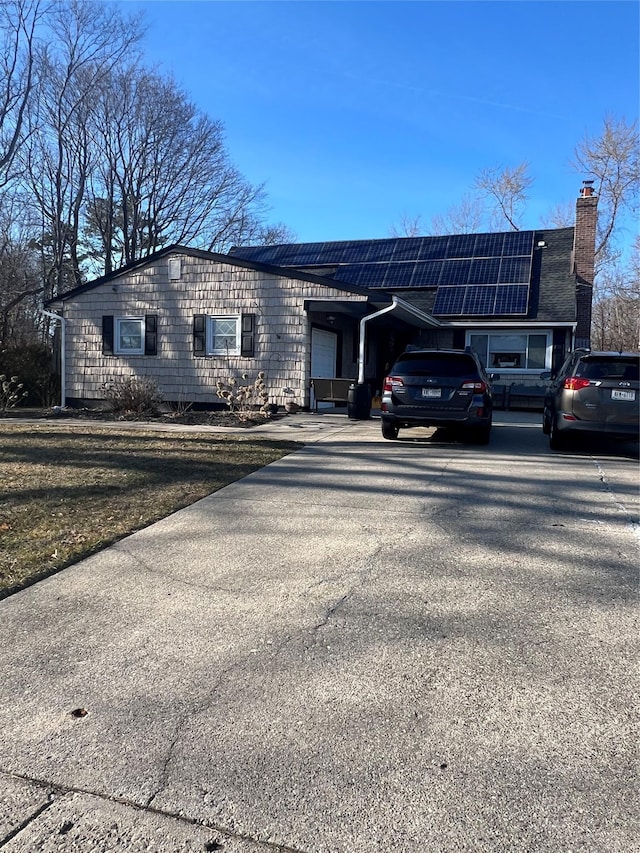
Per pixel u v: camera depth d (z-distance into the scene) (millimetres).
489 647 3246
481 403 9664
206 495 6508
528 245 21078
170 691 2848
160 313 16172
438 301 19391
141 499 6266
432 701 2756
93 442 9820
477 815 2082
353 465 8156
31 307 25547
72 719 2639
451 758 2375
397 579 4184
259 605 3779
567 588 4031
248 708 2705
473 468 7965
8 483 6828
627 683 2906
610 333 37188
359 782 2242
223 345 15664
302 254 24109
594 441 10703
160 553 4734
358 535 5152
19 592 4008
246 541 5008
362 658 3135
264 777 2273
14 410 15547
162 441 10023
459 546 4867
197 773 2297
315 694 2811
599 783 2232
